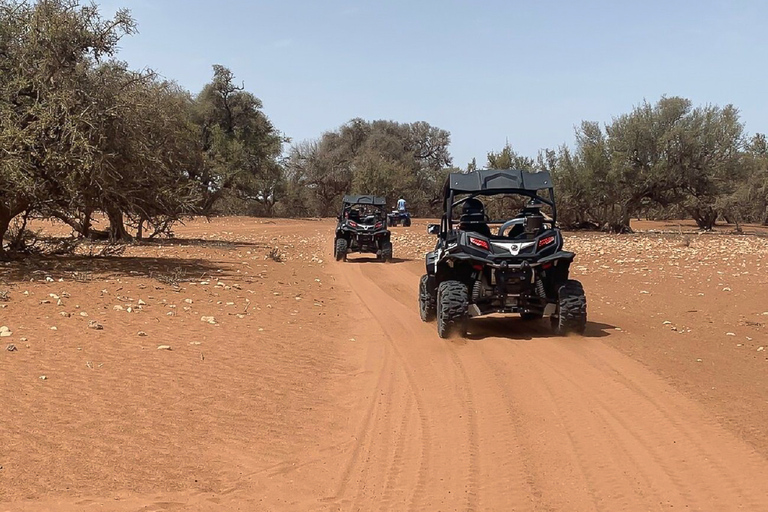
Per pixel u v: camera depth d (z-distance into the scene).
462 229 10.60
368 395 7.22
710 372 7.72
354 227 24.14
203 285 15.03
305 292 15.08
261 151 67.31
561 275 10.13
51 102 15.84
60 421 6.07
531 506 4.55
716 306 13.29
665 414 6.20
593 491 4.74
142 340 9.23
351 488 4.97
